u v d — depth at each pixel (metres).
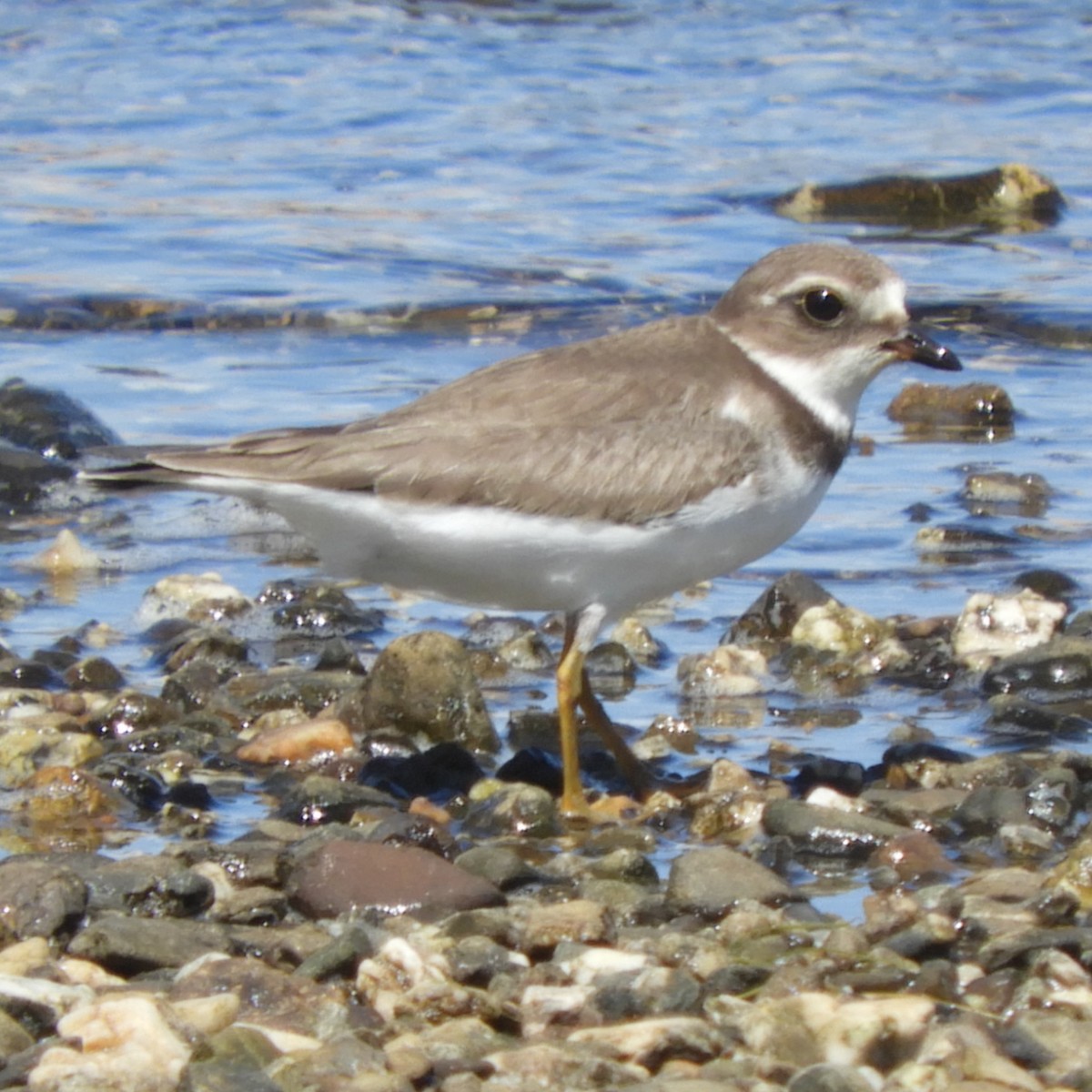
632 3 35.06
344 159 27.42
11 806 10.68
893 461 17.72
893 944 8.67
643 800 11.06
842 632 13.30
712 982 8.36
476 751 11.70
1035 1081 7.40
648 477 10.41
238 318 21.50
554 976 8.41
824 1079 7.27
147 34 33.16
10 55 31.84
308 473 10.50
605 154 27.73
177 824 10.48
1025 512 16.25
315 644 13.61
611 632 13.67
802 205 25.67
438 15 34.44
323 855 9.41
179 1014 7.77
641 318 21.55
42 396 18.08
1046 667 12.55
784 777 11.33
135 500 16.98
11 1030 7.60
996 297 22.20
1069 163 27.22
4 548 15.77
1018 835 10.10
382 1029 7.88
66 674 12.60
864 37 33.38
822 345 10.90
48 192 25.62
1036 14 34.34
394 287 22.44
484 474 10.38
